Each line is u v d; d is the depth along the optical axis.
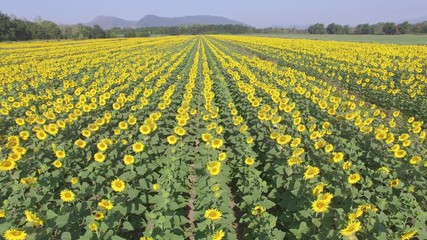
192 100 16.22
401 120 14.81
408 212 6.41
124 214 6.14
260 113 10.52
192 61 33.38
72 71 24.58
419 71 22.03
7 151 8.96
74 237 5.91
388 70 24.09
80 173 7.39
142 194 7.52
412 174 7.84
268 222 5.87
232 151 9.68
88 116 11.80
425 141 10.54
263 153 9.68
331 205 7.03
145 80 19.45
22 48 54.28
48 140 9.68
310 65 28.12
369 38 77.75
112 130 11.06
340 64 25.58
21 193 6.54
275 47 46.09
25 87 17.78
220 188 7.06
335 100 13.89
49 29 103.38
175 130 9.52
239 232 7.45
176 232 6.26
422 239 5.82
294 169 7.52
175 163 8.05
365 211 6.07
